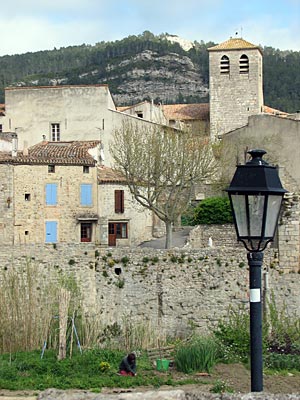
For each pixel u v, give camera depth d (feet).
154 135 213.46
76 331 125.80
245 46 323.37
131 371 109.19
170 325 148.36
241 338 126.00
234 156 239.50
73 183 214.07
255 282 46.65
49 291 140.56
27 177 207.51
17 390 96.78
